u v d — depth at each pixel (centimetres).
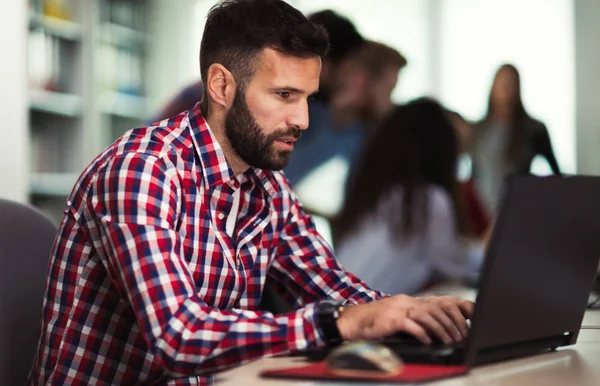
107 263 137
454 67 564
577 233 122
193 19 501
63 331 145
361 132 325
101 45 460
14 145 287
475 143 483
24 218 157
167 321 122
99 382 144
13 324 150
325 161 331
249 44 148
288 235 173
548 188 112
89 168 145
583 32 541
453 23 563
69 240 144
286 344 119
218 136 154
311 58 149
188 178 147
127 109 482
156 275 125
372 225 306
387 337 129
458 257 309
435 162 304
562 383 102
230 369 114
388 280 305
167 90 498
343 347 103
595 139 542
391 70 324
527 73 553
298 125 150
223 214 154
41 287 158
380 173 304
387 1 569
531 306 116
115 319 144
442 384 99
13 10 287
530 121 484
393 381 98
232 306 156
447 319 123
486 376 106
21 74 289
